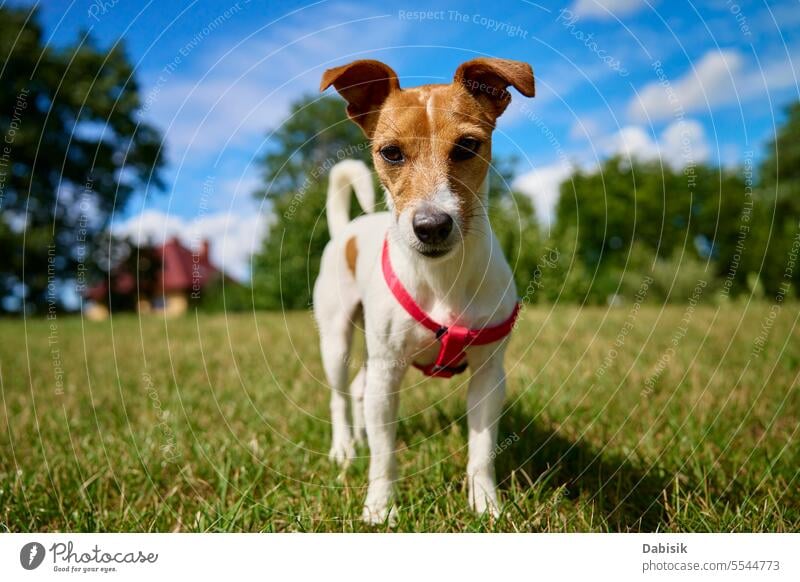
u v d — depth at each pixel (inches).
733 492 123.2
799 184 998.4
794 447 137.0
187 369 248.5
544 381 197.8
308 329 354.0
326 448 159.2
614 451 143.2
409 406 184.2
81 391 216.5
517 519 114.7
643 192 1156.5
